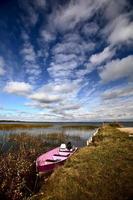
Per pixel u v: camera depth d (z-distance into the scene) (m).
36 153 19.48
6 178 11.24
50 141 30.16
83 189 7.38
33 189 11.03
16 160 15.12
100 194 7.05
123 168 8.85
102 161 9.75
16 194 9.74
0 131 47.47
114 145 12.87
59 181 8.24
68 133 46.16
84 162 9.84
